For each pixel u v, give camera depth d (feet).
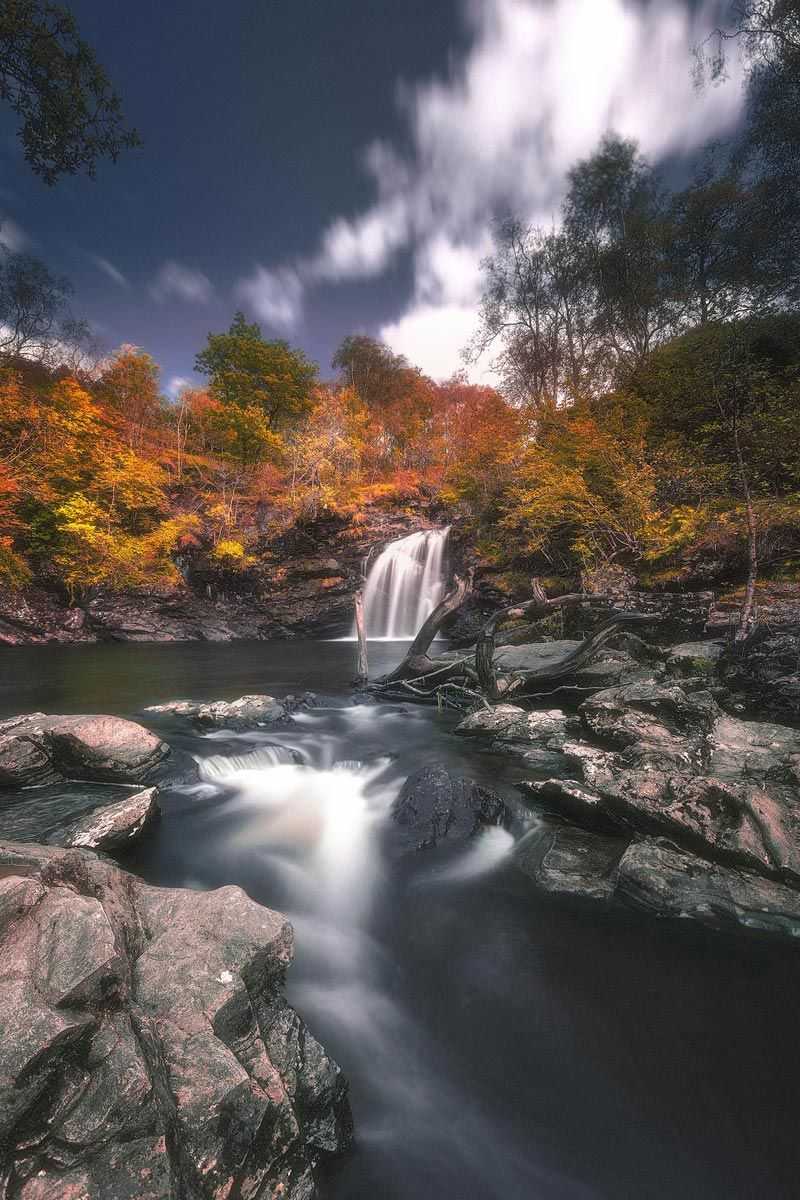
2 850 9.90
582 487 57.36
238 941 8.89
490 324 99.76
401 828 20.27
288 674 56.95
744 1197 8.57
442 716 35.88
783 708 28.25
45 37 27.14
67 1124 5.38
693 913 14.90
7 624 80.12
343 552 108.68
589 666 36.22
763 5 52.90
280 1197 6.80
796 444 42.70
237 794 23.54
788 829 15.79
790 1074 10.63
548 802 21.13
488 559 80.69
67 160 31.55
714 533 46.34
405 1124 9.64
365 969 13.57
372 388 201.36
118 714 35.63
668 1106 10.02
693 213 72.79
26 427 81.00
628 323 86.22
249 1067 7.48
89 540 82.84
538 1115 9.87
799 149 57.47
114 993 6.47
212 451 142.61
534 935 14.69
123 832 18.35
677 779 18.01
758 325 54.60
